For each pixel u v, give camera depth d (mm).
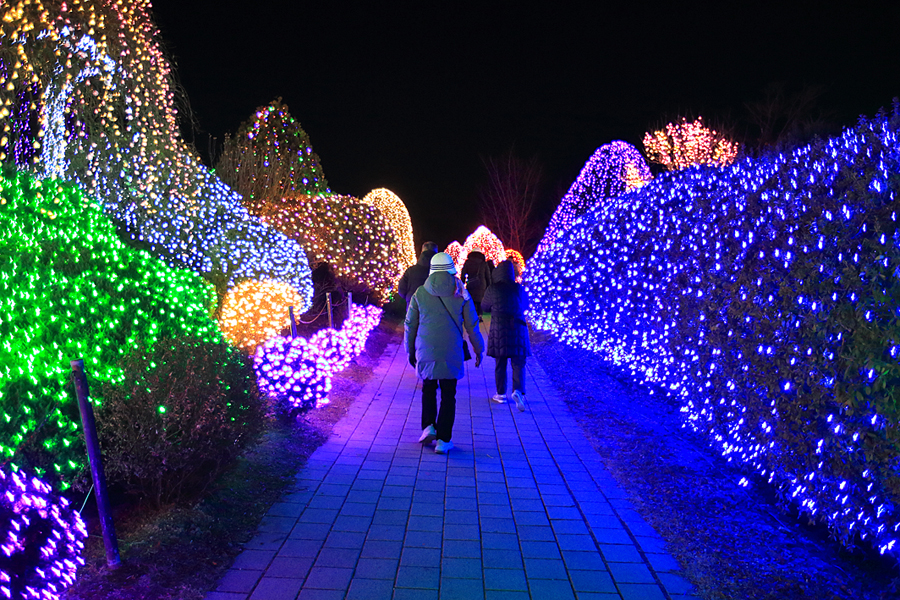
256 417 4844
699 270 6207
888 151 3578
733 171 5906
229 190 9812
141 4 7258
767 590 3447
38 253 5453
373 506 4648
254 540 4020
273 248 10094
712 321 5547
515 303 7980
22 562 3189
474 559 3828
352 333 10031
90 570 3426
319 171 14406
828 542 4070
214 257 8844
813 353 3965
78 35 6383
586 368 10203
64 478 3838
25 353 4172
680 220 7078
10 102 5680
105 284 5762
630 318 8789
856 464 3627
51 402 3939
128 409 3957
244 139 13648
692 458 5816
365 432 6703
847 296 3672
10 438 3512
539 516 4504
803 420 4090
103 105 6922
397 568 3695
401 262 17938
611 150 14039
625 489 5059
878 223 3451
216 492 4570
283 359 6520
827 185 4125
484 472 5477
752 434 4859
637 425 6996
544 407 7957
